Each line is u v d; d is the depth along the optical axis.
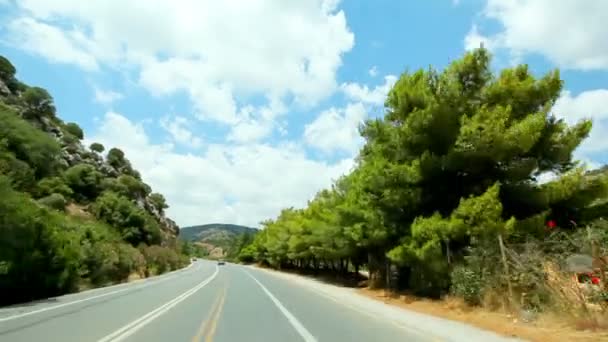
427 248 17.41
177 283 35.78
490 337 10.53
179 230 166.12
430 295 20.31
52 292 22.39
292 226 56.72
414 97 20.36
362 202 23.66
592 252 11.80
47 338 9.91
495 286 14.84
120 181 109.38
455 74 19.72
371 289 28.19
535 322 11.98
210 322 13.09
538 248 14.09
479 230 16.28
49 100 104.12
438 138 19.59
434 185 20.12
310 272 60.44
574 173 18.16
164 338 10.19
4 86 93.12
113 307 17.22
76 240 27.08
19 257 19.06
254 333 11.17
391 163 20.72
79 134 113.81
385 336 11.06
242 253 136.38
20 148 51.81
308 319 14.33
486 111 17.81
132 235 70.06
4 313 14.80
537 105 19.23
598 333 10.08
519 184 18.45
